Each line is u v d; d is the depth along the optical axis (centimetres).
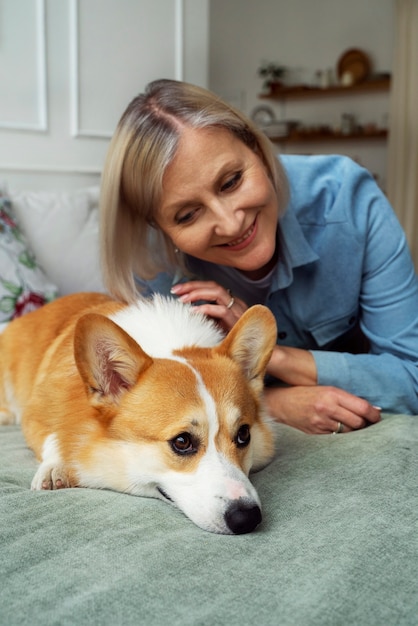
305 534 108
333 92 730
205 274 198
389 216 189
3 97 318
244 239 164
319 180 196
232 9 791
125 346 131
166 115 156
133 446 130
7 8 313
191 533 109
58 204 296
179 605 86
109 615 83
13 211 282
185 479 122
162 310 167
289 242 180
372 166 723
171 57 384
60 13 332
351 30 714
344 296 189
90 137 353
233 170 154
